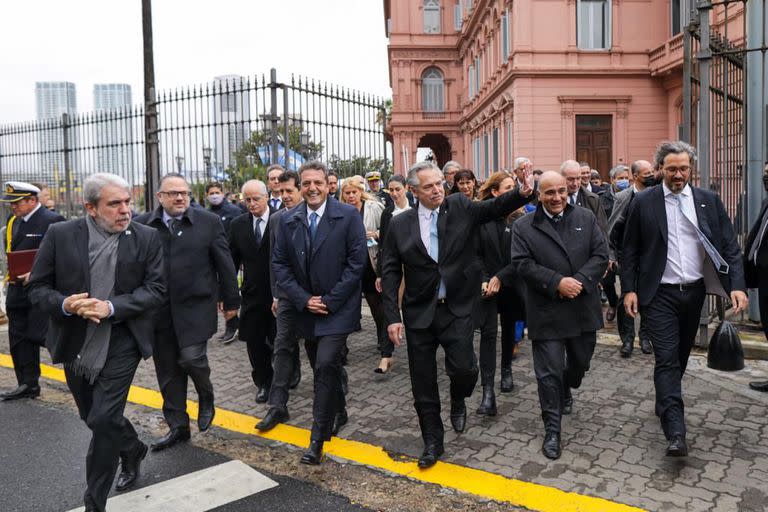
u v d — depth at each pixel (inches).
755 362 216.1
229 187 378.3
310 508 133.6
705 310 229.5
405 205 229.8
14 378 238.5
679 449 140.1
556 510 128.5
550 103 793.6
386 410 189.2
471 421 177.6
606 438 162.1
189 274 167.3
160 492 142.4
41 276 129.7
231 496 139.8
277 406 177.3
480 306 156.1
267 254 195.3
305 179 162.9
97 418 127.0
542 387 156.5
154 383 226.1
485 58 1036.5
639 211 157.1
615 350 239.0
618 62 787.4
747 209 247.4
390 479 145.6
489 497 135.3
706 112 228.4
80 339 129.0
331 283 160.7
